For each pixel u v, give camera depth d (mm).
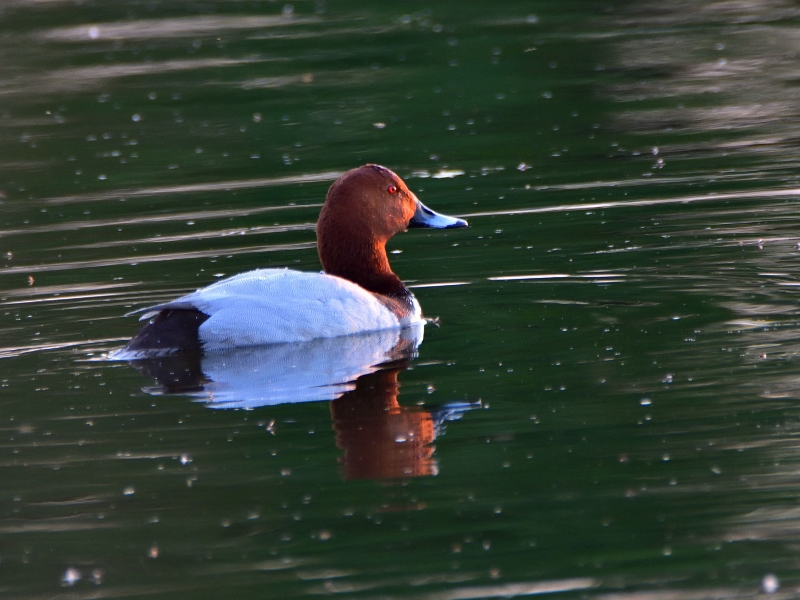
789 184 15992
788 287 11953
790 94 21234
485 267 13648
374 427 8984
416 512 7543
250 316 11031
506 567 6824
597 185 16734
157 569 7020
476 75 23656
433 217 13188
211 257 14469
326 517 7539
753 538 7066
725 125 19641
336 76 24172
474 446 8500
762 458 8047
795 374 9531
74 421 9336
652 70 23484
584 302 12039
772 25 26578
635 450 8281
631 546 6992
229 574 6902
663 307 11633
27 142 21156
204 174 18797
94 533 7461
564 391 9477
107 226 16250
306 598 6586
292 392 9891
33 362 10961
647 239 14094
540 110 21312
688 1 29344
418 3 30094
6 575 7039
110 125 21906
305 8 30953
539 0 29812
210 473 8258
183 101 23156
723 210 15039
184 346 10961
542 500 7613
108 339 11594
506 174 17672
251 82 24188
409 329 11688
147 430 9102
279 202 17016
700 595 6484
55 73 25609
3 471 8391
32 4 32938
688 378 9578
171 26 29703
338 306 11391
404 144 19719
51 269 14281
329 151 19562
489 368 10195
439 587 6645
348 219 12539
